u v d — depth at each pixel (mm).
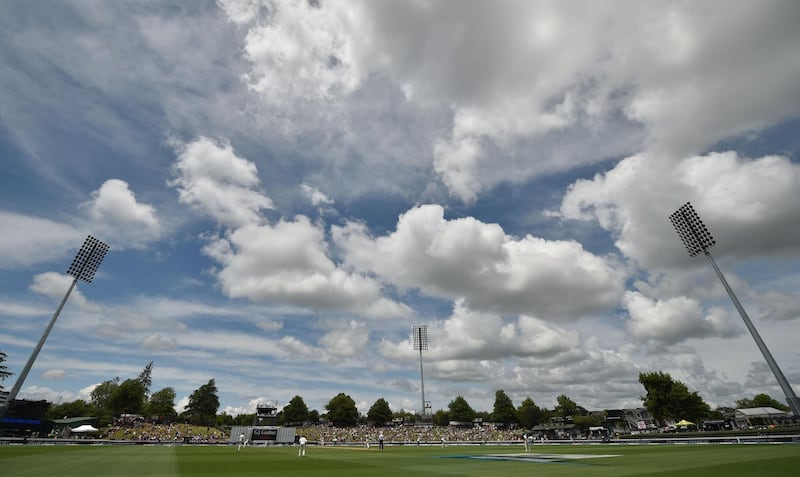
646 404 79188
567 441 66438
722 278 40500
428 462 25109
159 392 126438
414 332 92750
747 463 17750
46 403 66812
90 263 50812
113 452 33156
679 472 15164
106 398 127875
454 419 132875
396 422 132750
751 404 128250
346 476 16734
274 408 87375
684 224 44562
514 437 87938
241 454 36125
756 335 36125
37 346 42844
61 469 17781
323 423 125188
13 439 53438
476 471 18453
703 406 76625
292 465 23094
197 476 16281
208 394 121938
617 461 22078
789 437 37906
